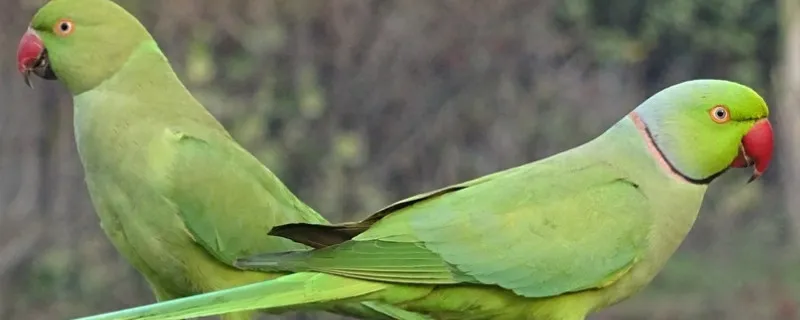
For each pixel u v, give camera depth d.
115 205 6.28
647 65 18.55
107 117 6.26
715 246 17.41
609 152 5.73
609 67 16.72
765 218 17.89
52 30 6.38
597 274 5.50
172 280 6.35
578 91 15.21
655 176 5.67
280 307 5.45
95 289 12.96
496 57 14.57
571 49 16.14
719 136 5.66
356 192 13.85
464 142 14.45
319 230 5.52
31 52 6.43
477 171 14.32
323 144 13.90
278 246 6.35
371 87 14.09
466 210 5.52
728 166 5.75
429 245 5.47
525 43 14.71
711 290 15.93
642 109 5.78
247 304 5.23
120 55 6.36
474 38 14.44
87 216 13.12
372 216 5.59
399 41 14.16
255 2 13.85
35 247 13.02
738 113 5.67
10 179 13.07
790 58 17.61
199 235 6.21
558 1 16.41
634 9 18.28
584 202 5.55
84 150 6.34
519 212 5.51
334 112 13.99
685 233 5.77
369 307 5.77
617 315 15.44
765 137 5.70
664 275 16.31
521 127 14.66
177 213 6.19
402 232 5.51
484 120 14.52
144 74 6.37
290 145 13.84
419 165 14.23
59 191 13.12
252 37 13.84
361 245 5.43
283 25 13.94
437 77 14.40
